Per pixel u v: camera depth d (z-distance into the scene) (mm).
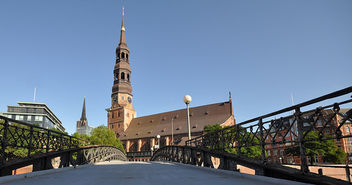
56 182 7242
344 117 4348
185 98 16922
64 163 13453
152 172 10734
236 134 9000
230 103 83062
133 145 94438
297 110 5535
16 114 98688
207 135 12469
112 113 105750
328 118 4684
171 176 8742
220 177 8125
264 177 6633
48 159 11367
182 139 82875
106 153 26609
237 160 8781
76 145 16406
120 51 107875
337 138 4465
